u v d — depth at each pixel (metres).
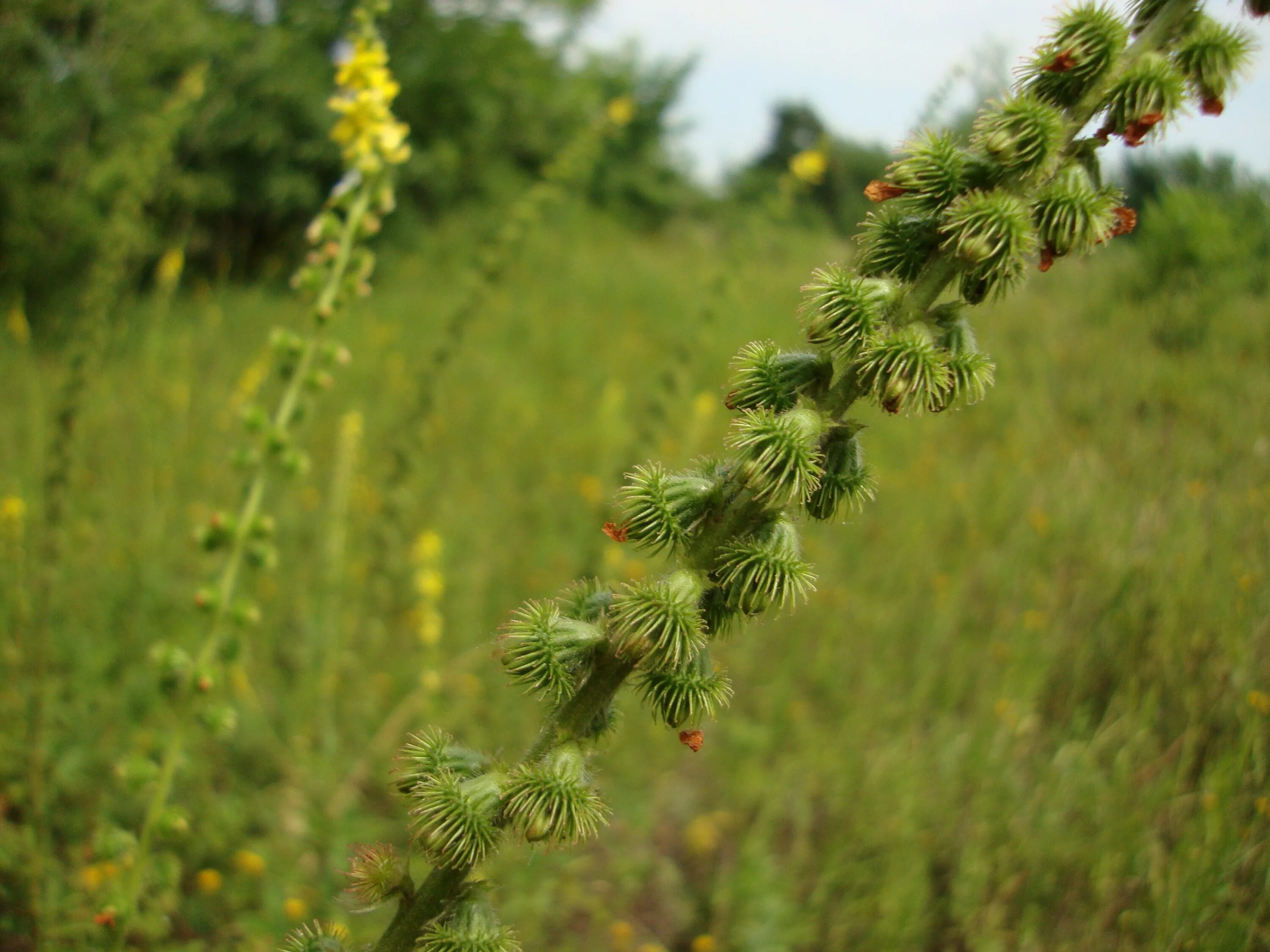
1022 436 6.87
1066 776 3.73
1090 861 3.46
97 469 6.46
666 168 26.00
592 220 18.78
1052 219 1.57
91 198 10.75
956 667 4.71
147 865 3.09
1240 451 5.41
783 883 3.81
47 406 7.01
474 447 7.77
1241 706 3.52
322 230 3.42
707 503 1.69
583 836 1.66
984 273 1.57
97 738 4.09
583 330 11.18
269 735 4.38
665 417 5.87
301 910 3.55
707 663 1.67
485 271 5.94
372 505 6.44
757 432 1.58
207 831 3.80
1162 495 5.32
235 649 3.16
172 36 12.25
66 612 4.64
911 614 5.25
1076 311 8.39
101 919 2.88
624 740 4.51
